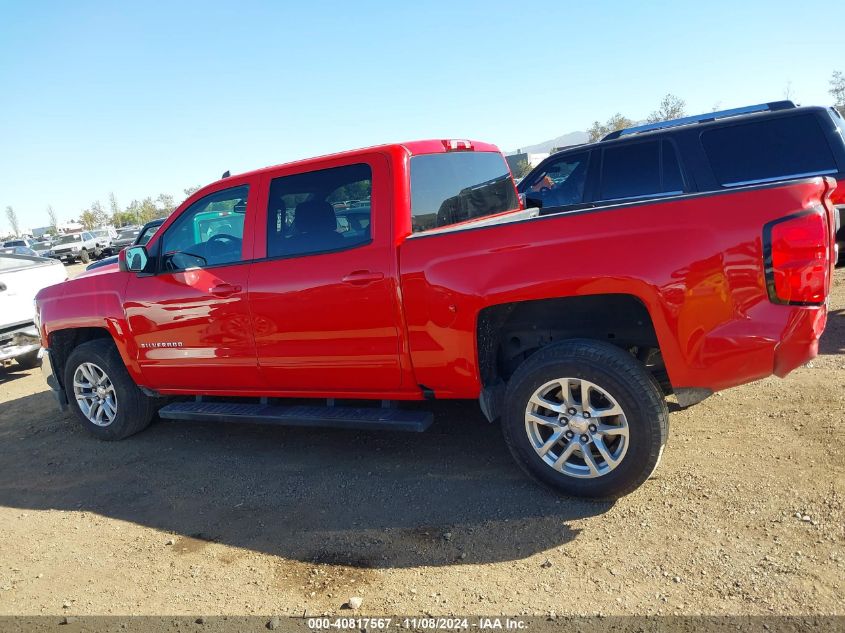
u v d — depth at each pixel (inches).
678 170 251.1
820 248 114.9
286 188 168.7
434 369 149.7
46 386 313.9
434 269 143.3
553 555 122.6
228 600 121.2
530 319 151.6
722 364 122.4
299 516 150.6
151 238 195.2
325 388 169.6
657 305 123.9
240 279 172.4
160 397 222.1
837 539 114.7
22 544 154.6
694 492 136.6
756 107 285.4
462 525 137.3
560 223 131.0
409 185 155.0
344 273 154.8
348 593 118.9
